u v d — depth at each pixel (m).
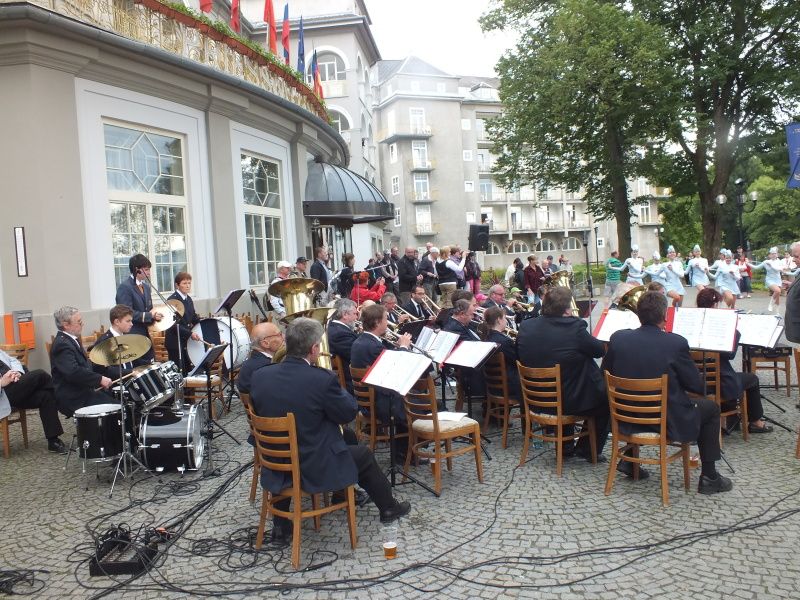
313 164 15.70
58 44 7.91
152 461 5.14
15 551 4.00
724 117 25.19
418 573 3.51
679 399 4.36
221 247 11.10
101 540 3.92
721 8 23.42
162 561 3.78
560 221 53.56
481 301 10.09
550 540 3.85
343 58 26.39
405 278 12.27
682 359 4.41
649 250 56.47
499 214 51.88
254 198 12.66
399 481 5.02
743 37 23.42
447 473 5.18
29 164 7.86
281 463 3.72
